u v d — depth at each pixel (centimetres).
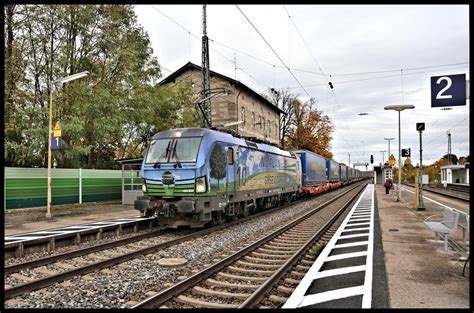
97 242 1147
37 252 1004
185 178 1229
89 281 718
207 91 2319
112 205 2141
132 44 2327
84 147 1995
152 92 2506
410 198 2812
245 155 1580
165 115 2673
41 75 2055
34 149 1828
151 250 970
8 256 933
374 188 4950
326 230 1312
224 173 1365
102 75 2248
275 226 1482
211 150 1279
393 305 539
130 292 658
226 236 1216
